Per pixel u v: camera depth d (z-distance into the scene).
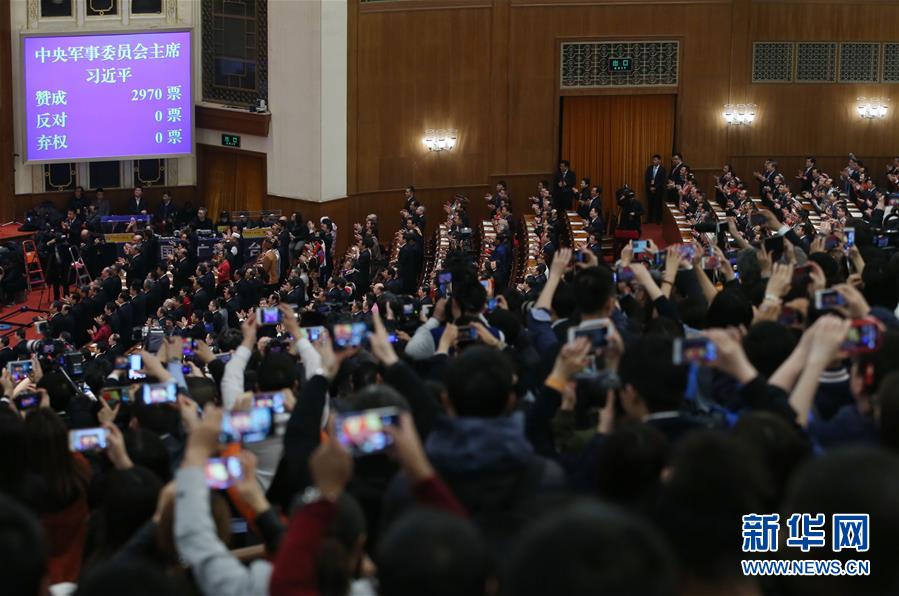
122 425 9.17
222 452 5.30
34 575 3.29
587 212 36.41
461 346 7.81
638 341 5.40
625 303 9.21
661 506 3.66
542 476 4.93
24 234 37.03
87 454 8.43
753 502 3.62
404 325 11.53
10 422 6.17
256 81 38.03
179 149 38.59
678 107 39.56
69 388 10.38
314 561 4.01
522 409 7.22
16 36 37.28
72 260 34.47
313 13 36.34
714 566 3.55
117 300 29.70
